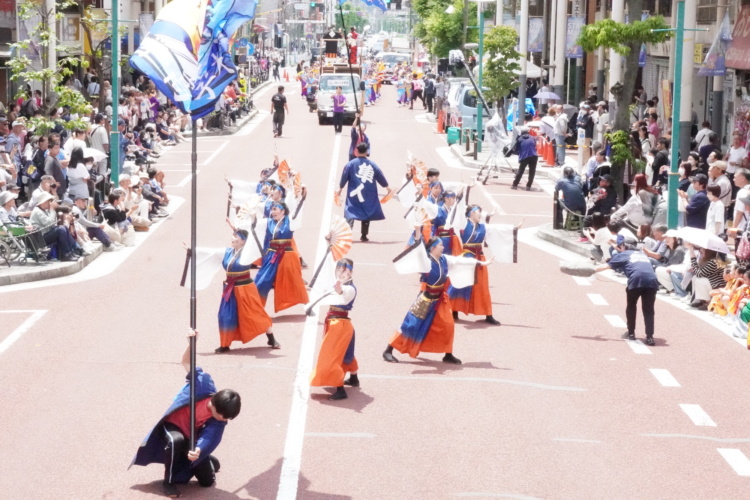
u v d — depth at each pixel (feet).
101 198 82.07
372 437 38.55
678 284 62.03
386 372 46.47
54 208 67.31
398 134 158.40
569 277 67.15
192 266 34.12
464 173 118.83
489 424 40.14
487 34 140.56
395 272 67.00
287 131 159.12
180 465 33.42
